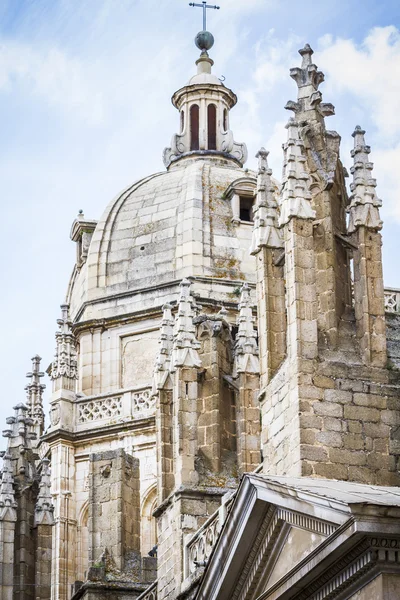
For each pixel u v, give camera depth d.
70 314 80.38
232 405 46.03
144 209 78.25
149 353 74.25
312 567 31.95
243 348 46.12
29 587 54.28
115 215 78.50
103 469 53.91
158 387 47.00
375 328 38.88
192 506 43.84
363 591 31.30
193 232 75.94
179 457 44.62
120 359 74.69
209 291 73.94
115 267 76.94
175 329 46.59
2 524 54.22
